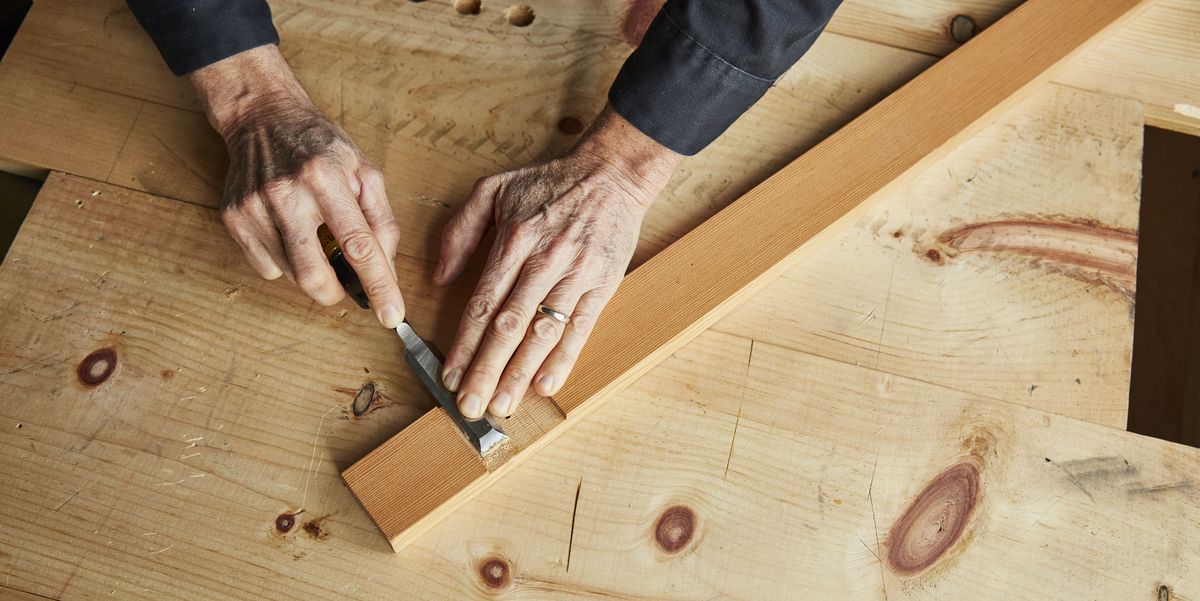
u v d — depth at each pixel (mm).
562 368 1037
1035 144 1330
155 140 1245
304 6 1362
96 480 1030
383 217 1125
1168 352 1626
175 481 1033
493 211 1140
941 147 1260
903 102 1283
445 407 1047
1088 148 1328
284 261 1091
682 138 1093
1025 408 1134
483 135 1278
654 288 1128
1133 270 1236
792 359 1150
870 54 1382
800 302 1190
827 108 1332
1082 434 1121
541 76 1329
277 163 1079
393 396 1094
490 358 1008
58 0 1346
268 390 1089
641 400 1115
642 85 1054
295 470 1048
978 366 1160
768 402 1121
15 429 1053
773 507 1061
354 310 1138
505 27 1365
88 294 1135
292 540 1013
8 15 1565
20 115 1254
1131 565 1048
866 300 1196
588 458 1078
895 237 1244
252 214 1062
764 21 962
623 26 1375
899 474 1086
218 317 1127
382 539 1021
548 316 1027
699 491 1064
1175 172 1737
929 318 1188
